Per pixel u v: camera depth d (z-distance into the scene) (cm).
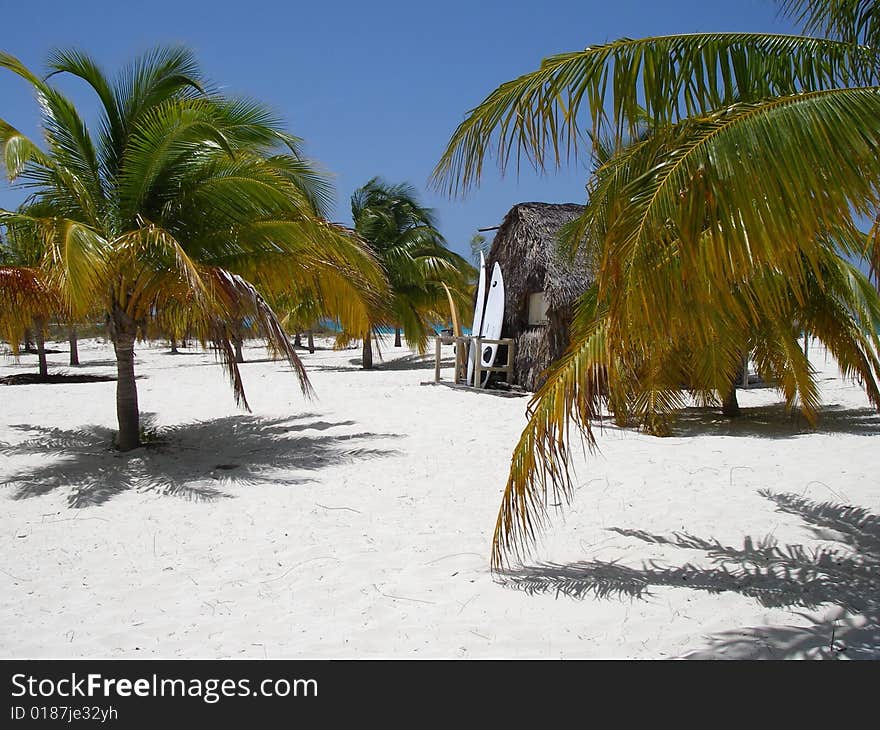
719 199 292
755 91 383
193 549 532
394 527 574
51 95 791
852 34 419
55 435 1007
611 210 434
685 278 305
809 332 876
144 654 368
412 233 2123
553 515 598
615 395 454
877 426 994
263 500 665
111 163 848
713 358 832
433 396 1402
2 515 637
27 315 864
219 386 1611
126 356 896
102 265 671
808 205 283
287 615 411
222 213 843
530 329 1480
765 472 721
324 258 905
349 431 1016
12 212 773
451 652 361
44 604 435
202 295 702
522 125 390
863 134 292
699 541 523
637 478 711
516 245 1449
